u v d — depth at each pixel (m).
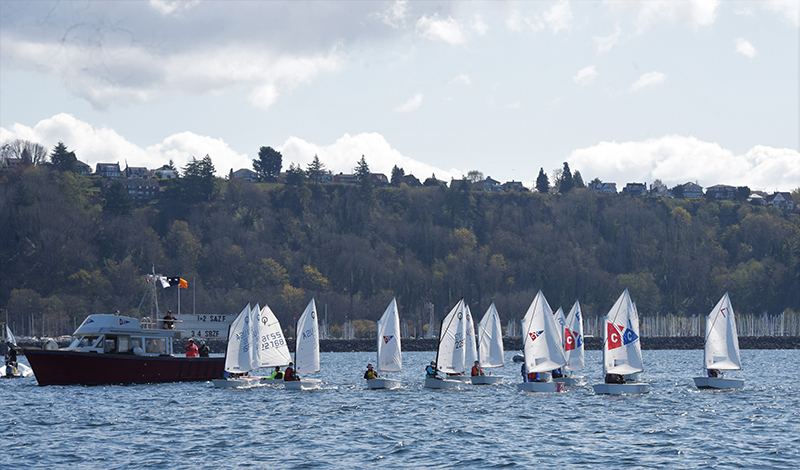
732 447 70.75
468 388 125.81
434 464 63.94
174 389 117.06
